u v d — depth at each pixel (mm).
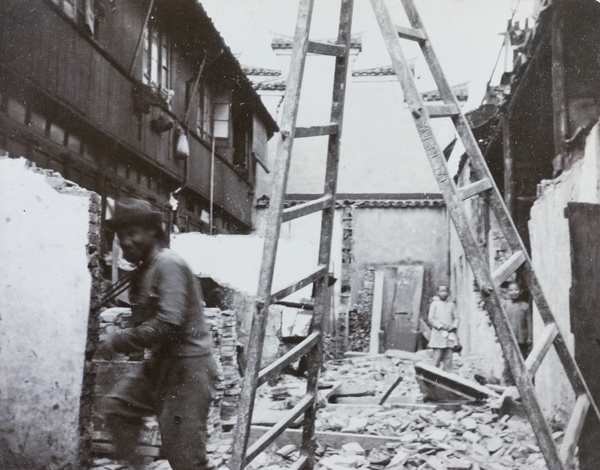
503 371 9031
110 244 9227
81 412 4656
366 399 8492
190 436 3016
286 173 3250
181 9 11641
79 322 4723
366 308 19422
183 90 13328
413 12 3713
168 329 2973
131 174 10570
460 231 3223
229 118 15875
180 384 3066
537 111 10078
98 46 8578
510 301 9531
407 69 3314
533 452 5141
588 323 4516
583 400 3494
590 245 4574
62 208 4859
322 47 3602
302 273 11227
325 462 4910
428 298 19734
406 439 5543
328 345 16188
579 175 5371
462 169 15430
